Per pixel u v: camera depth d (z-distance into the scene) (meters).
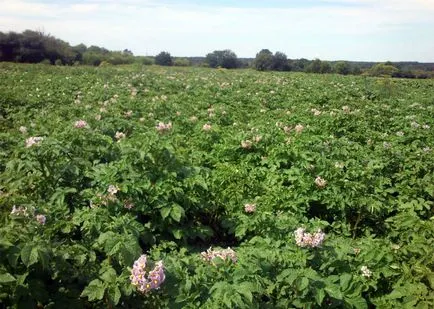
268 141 10.08
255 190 7.88
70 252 4.70
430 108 18.95
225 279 4.47
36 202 5.98
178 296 4.23
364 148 11.00
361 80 35.06
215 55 80.88
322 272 4.98
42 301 4.17
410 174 9.08
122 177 6.70
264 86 25.12
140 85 24.31
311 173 8.43
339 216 7.62
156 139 7.64
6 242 4.02
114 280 4.39
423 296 4.69
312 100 19.75
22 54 61.09
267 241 5.33
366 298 5.14
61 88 21.52
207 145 10.67
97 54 68.88
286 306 4.61
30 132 10.36
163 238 6.66
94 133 8.51
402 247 5.59
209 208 7.27
